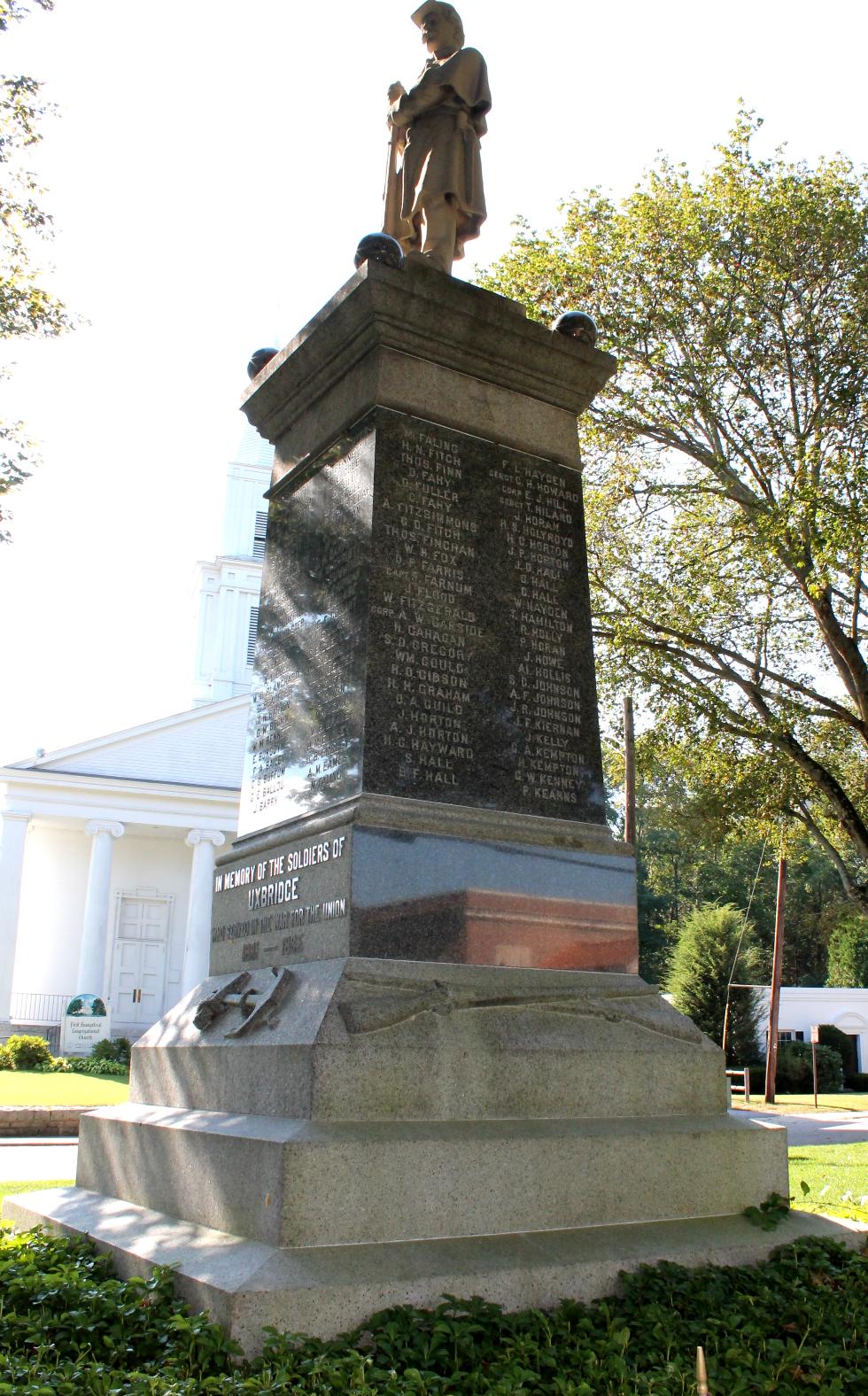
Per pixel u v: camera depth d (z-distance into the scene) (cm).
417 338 704
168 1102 624
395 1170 482
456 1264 464
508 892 620
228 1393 365
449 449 698
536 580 706
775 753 2062
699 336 1828
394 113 821
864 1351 448
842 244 1756
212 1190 512
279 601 748
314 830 619
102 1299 441
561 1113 560
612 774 2362
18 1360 397
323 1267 441
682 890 5475
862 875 4953
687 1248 523
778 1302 486
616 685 2052
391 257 696
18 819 3972
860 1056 4212
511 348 730
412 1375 384
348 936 567
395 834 594
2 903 3875
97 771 4156
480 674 664
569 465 747
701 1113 604
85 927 3953
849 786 2239
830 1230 579
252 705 757
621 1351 428
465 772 640
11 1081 2700
